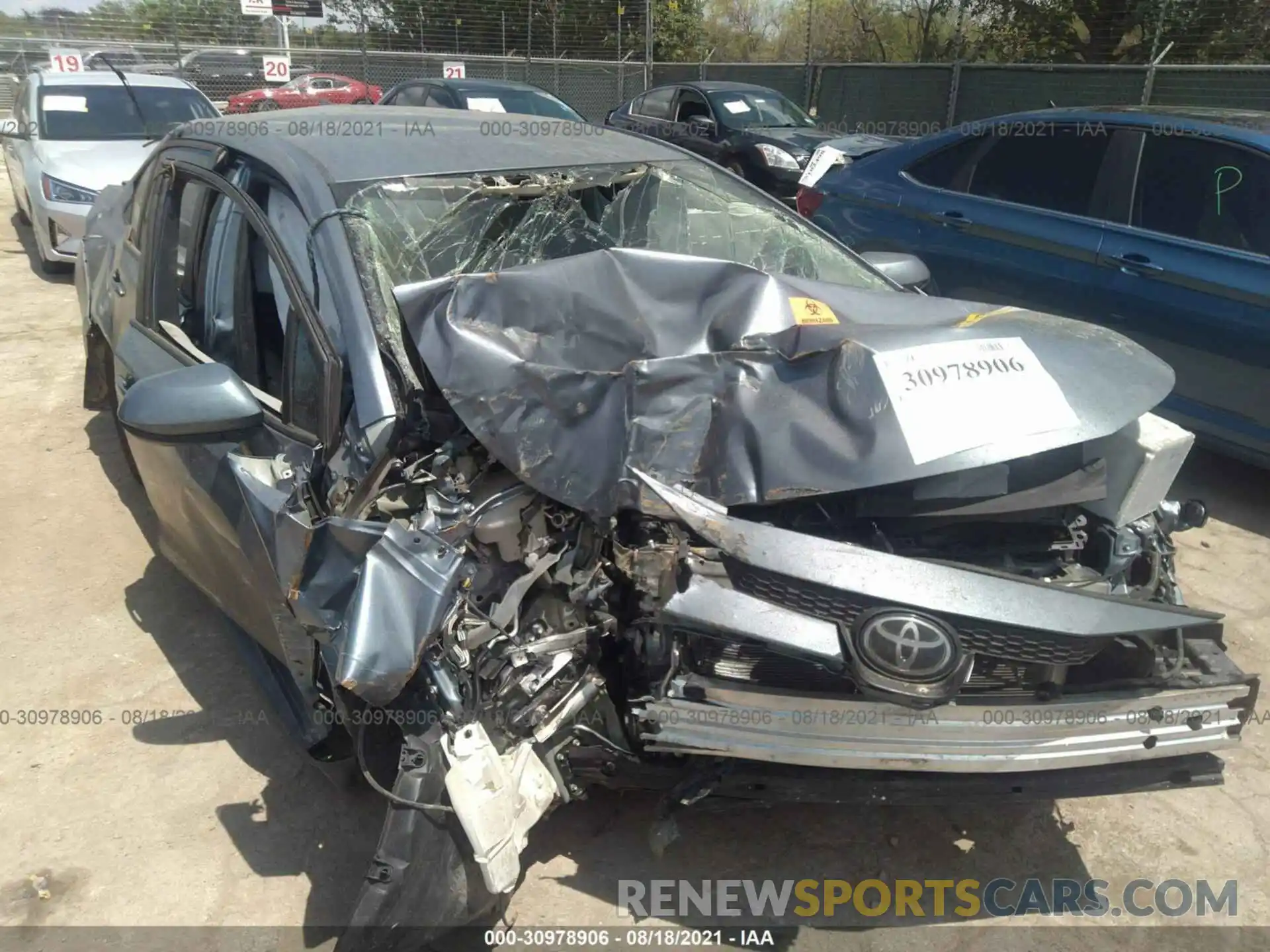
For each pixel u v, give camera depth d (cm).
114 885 242
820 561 201
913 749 206
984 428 218
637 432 217
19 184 921
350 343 237
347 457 227
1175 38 1303
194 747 289
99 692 312
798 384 226
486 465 225
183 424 230
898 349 227
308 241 260
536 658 215
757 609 199
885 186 588
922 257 561
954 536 234
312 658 235
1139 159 474
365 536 208
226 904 238
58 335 660
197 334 317
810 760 205
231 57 1722
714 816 265
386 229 268
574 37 1948
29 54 1667
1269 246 420
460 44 1897
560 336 235
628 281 246
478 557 218
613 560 215
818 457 214
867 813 271
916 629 193
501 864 199
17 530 409
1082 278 482
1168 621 206
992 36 1708
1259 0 1227
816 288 259
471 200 288
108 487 451
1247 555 412
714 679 208
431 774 198
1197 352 441
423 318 230
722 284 247
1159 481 237
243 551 255
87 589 368
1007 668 214
